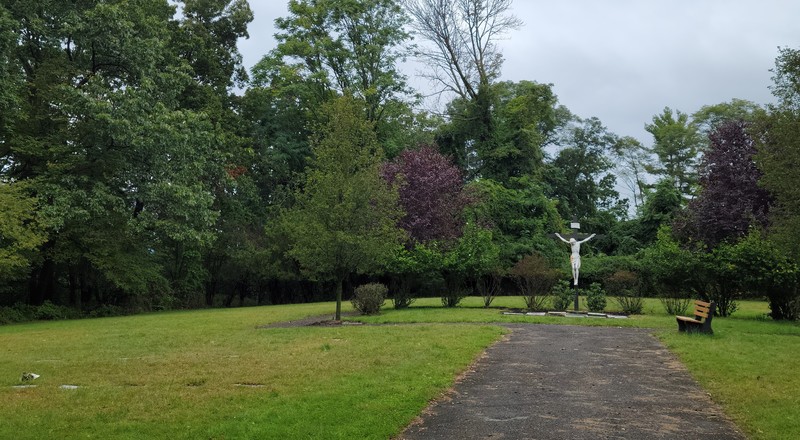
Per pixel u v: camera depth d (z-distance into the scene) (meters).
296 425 6.66
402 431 6.71
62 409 7.53
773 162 15.76
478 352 12.05
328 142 20.06
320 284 42.59
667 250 21.06
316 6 41.44
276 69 42.25
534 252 35.72
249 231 39.59
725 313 20.52
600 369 10.34
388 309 24.05
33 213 25.14
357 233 19.52
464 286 24.97
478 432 6.66
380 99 42.78
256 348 12.89
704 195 31.97
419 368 9.98
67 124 27.52
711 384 8.91
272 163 42.00
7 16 23.25
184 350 12.88
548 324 17.73
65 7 27.52
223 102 37.56
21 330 19.86
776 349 12.07
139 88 27.92
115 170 28.05
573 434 6.57
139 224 27.72
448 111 45.75
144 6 31.20
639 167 59.75
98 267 28.56
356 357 11.14
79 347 13.80
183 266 37.78
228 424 6.72
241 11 40.50
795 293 18.86
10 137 26.77
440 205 34.38
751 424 6.84
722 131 32.38
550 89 44.09
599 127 57.19
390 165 35.09
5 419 7.08
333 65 42.59
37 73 26.97
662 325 17.02
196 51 35.72
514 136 43.47
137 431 6.59
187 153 28.34
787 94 15.98
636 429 6.76
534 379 9.52
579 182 54.97
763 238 21.42
